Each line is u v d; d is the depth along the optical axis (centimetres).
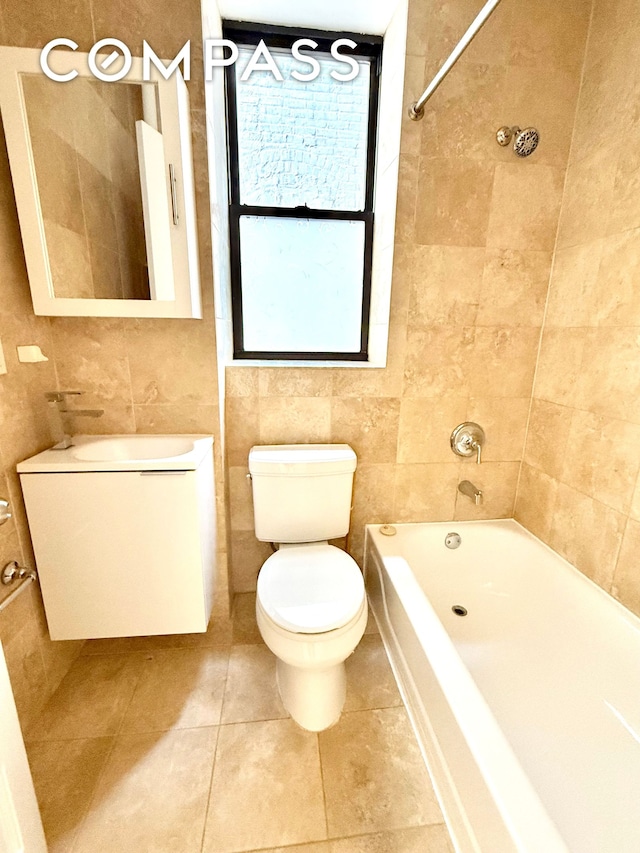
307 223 168
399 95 136
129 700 126
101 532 116
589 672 123
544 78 138
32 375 121
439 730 99
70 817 96
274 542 154
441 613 157
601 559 133
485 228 148
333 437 162
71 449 123
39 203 113
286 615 108
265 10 142
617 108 123
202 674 137
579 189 140
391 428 164
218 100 144
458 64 134
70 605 120
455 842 90
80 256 117
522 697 121
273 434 160
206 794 100
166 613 125
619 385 125
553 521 157
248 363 163
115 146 112
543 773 99
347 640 106
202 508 123
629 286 121
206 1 119
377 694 129
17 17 107
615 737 107
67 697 127
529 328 160
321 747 112
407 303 152
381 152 157
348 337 182
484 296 155
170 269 119
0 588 105
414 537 168
